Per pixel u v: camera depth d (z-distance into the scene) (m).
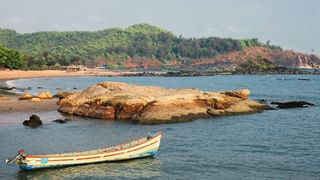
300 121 58.31
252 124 55.03
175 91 62.19
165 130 49.75
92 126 52.03
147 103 57.56
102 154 35.69
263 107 69.06
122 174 32.66
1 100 76.31
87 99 61.16
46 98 79.69
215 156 37.97
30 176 32.12
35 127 51.00
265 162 35.94
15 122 54.00
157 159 37.03
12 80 156.88
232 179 31.27
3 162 35.66
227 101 65.62
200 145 42.41
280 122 57.09
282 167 34.38
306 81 183.75
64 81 161.25
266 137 46.81
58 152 39.03
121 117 57.19
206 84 159.38
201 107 60.75
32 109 65.50
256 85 153.75
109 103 58.25
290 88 136.75
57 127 51.12
